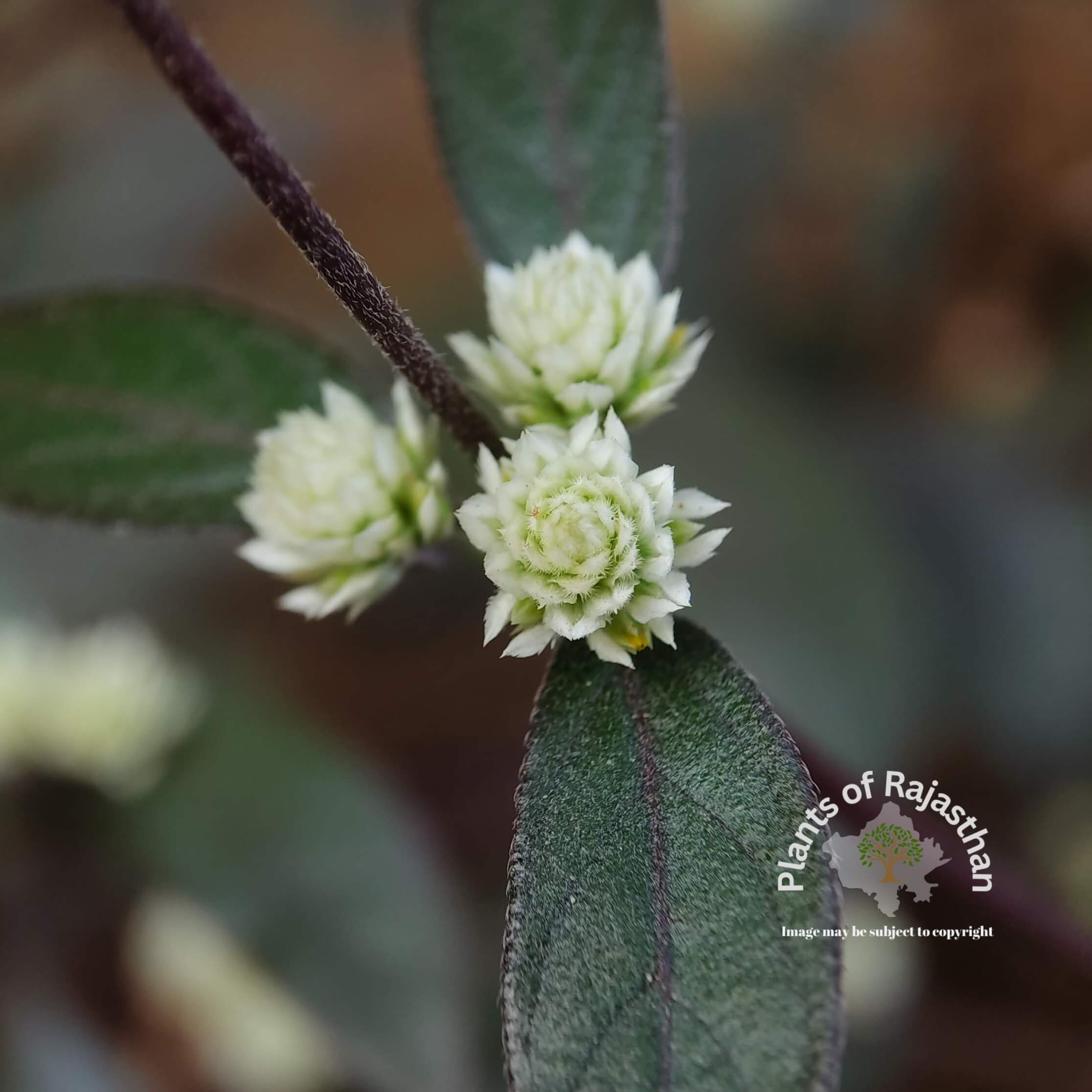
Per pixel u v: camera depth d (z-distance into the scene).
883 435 0.20
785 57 0.25
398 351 0.13
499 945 0.18
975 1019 0.17
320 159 0.24
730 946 0.12
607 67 0.14
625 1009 0.12
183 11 0.29
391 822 0.17
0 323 0.14
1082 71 0.22
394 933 0.17
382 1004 0.16
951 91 0.23
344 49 0.28
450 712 0.21
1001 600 0.19
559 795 0.13
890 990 0.17
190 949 0.17
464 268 0.24
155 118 0.22
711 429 0.19
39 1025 0.17
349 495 0.14
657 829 0.13
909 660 0.18
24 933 0.17
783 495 0.19
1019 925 0.15
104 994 0.18
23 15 0.22
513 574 0.13
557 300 0.13
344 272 0.13
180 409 0.14
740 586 0.18
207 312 0.14
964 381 0.21
